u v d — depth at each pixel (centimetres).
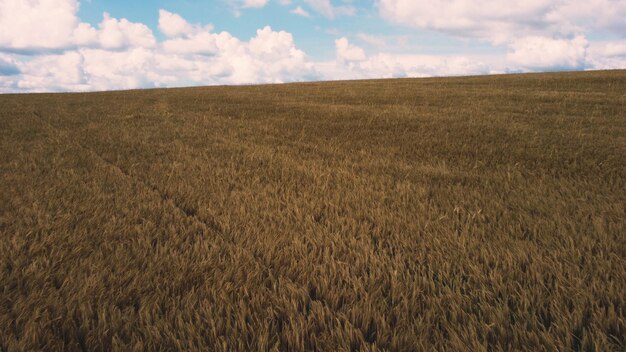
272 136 948
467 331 206
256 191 485
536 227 338
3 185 501
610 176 517
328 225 362
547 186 482
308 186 504
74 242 320
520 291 242
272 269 283
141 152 749
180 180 540
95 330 210
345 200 439
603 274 254
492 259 285
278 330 220
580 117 1177
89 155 709
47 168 610
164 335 208
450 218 377
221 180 543
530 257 288
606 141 780
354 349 203
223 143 856
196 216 394
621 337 200
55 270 279
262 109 1587
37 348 200
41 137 926
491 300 235
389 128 1059
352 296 241
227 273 269
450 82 3039
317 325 219
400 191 469
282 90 2806
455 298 236
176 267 280
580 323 207
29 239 329
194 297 244
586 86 2191
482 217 369
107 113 1474
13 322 220
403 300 233
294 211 407
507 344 199
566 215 368
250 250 314
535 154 679
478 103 1655
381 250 308
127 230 346
